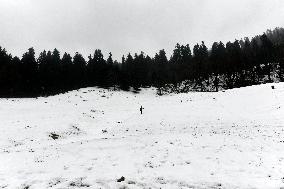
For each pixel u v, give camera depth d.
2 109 50.00
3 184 13.57
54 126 36.62
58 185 13.09
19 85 88.50
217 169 14.88
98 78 100.88
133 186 12.92
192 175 14.09
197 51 132.38
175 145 20.53
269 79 86.94
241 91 49.84
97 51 107.00
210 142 21.06
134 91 97.81
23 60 97.06
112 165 16.16
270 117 33.22
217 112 40.12
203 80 101.06
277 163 15.33
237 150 18.38
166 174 14.30
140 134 29.67
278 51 105.94
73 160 17.42
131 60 122.12
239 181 13.13
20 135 31.38
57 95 77.38
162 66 131.75
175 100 55.44
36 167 15.99
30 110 50.97
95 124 43.38
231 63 95.19
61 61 105.06
